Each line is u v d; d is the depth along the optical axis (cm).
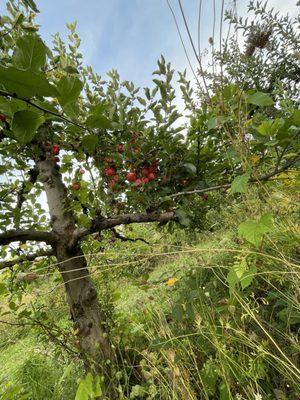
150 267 363
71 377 219
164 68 175
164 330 173
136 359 205
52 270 269
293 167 152
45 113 73
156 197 201
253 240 103
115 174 199
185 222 199
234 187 118
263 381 132
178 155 206
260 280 196
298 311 141
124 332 214
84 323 212
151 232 364
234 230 251
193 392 135
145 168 203
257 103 127
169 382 153
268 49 255
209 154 201
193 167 194
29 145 196
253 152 147
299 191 169
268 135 125
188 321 179
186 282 181
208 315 158
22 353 383
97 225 207
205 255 255
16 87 59
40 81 57
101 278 273
